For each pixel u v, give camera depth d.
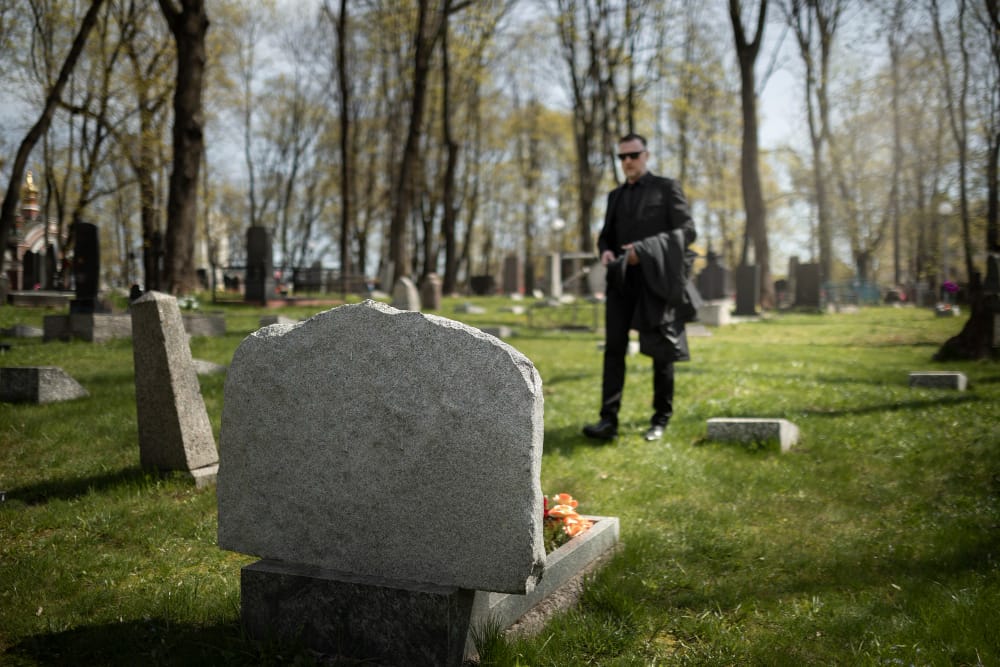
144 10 29.83
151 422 6.07
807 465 6.29
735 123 49.06
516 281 40.81
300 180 56.47
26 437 7.19
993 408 7.72
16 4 27.02
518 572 2.84
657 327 7.17
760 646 3.21
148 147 29.12
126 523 5.00
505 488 2.86
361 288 34.44
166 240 22.50
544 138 55.56
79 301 15.66
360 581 3.00
